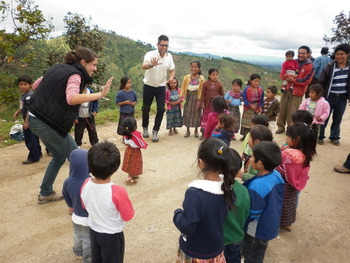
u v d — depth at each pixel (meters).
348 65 5.36
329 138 6.05
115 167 2.02
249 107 5.68
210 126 4.36
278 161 2.13
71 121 3.08
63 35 14.34
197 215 1.67
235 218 1.99
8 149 5.18
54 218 3.23
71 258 2.64
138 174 4.04
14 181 4.03
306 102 5.37
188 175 4.46
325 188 4.13
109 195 1.99
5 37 4.36
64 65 2.96
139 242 2.89
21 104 4.32
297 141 2.76
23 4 4.44
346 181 4.36
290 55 6.17
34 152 4.57
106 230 2.04
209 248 1.80
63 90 2.86
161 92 5.72
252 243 2.31
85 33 14.03
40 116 2.94
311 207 3.63
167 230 3.10
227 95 5.92
